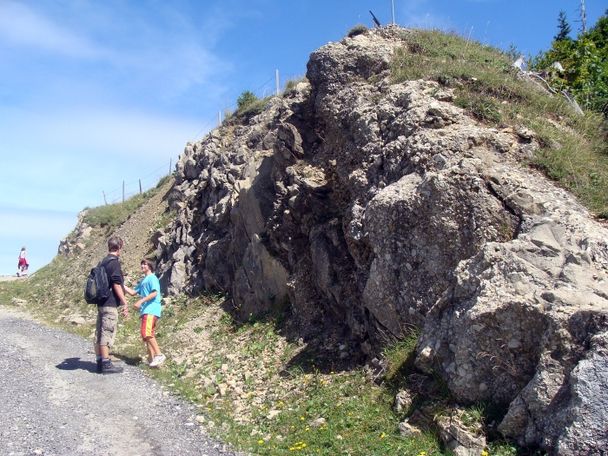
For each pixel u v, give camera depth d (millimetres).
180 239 15914
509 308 5371
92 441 6047
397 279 7230
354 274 8594
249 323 10805
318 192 9992
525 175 7375
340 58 11195
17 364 9031
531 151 7930
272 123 15320
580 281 5328
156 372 9148
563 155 7980
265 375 8469
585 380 4477
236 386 8297
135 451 5855
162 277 15141
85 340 11672
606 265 5535
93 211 25500
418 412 5785
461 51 11297
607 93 11844
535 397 4844
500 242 6387
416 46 11414
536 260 5695
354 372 7461
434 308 6297
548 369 4875
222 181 15297
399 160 8328
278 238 10875
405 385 6297
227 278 12906
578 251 5562
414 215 7160
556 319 4969
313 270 9555
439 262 6855
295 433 6387
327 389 7309
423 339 6270
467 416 5328
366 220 7684
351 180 8984
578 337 4832
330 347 8508
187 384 8578
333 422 6328
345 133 10125
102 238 23016
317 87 11422
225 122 19797
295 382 7934
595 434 4324
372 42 11516
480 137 7863
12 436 6016
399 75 10156
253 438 6461
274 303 10805
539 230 5934
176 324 12188
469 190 6777
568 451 4363
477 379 5516
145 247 18688
